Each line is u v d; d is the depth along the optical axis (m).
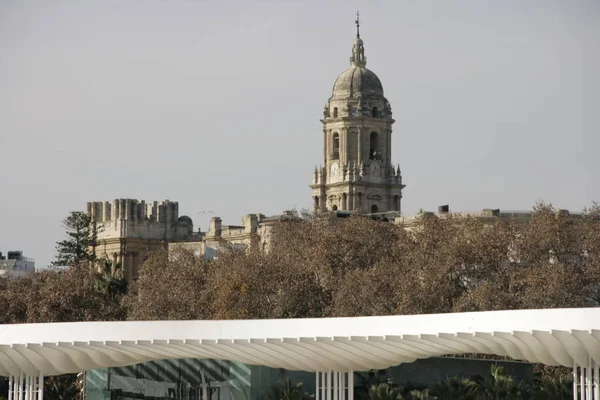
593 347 155.00
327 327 175.88
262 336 179.00
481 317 161.25
